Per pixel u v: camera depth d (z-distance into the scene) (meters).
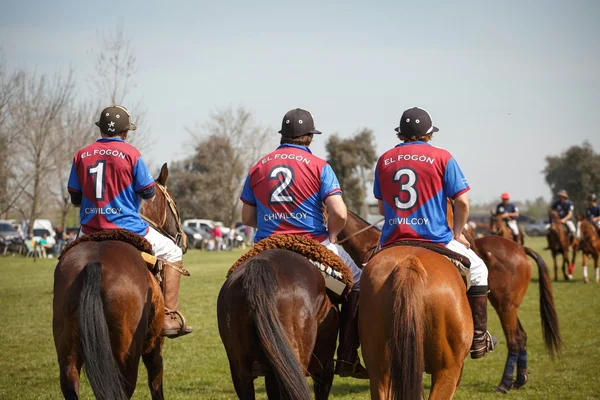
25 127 54.62
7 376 13.48
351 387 13.34
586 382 13.20
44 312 22.89
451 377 6.78
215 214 102.38
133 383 7.42
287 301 6.66
